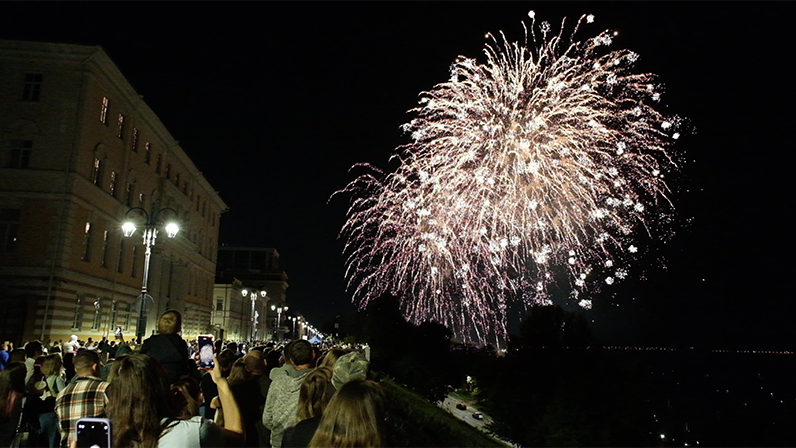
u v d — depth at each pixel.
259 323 128.50
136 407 3.77
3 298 33.03
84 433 3.69
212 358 4.66
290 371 6.21
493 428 37.56
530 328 38.81
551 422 31.09
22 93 35.75
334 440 2.97
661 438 33.78
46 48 35.81
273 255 164.62
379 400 3.11
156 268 52.44
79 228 36.62
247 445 6.64
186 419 4.10
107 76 39.03
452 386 52.09
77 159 35.62
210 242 78.12
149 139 49.84
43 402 8.26
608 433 29.67
